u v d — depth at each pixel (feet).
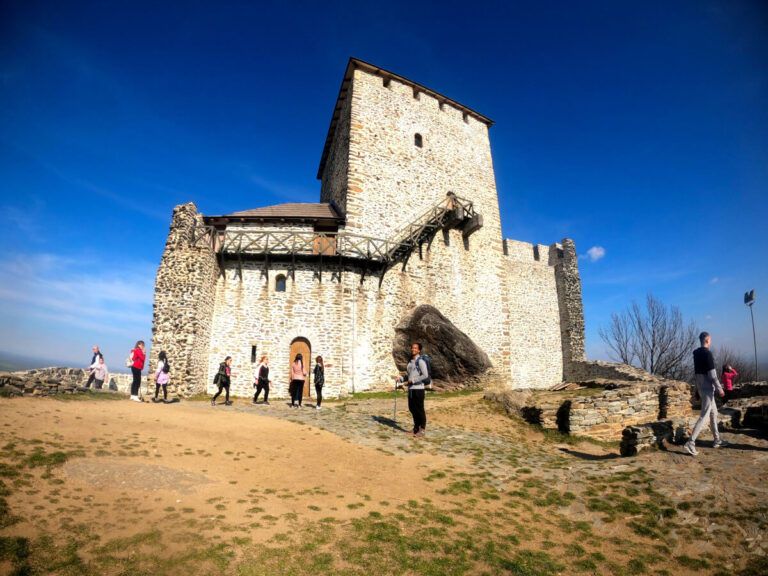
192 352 43.78
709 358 20.79
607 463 21.79
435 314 56.03
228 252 52.03
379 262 55.21
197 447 22.20
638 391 34.68
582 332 85.10
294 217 54.39
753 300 52.75
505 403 39.27
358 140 59.47
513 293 82.12
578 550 14.01
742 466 18.62
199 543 12.62
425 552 13.34
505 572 12.52
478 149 70.95
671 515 15.67
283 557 12.39
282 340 50.70
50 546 11.60
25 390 27.76
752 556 13.14
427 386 28.55
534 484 19.88
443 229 62.49
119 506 14.49
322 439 26.25
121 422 24.90
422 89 67.26
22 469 15.81
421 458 23.77
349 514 15.79
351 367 51.39
